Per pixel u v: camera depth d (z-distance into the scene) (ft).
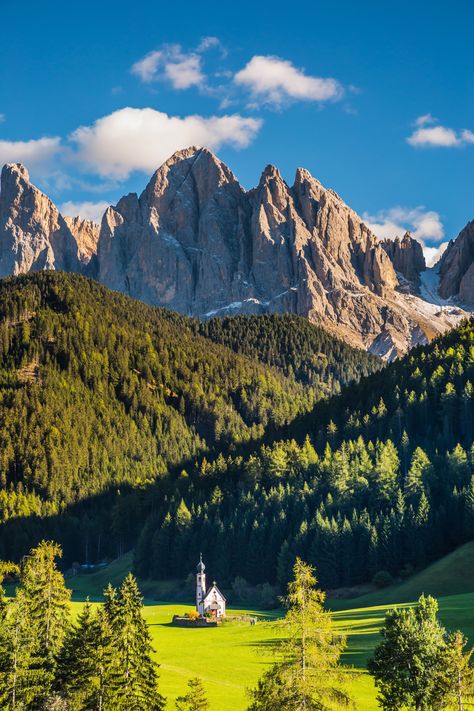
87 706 229.25
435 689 207.10
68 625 286.05
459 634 212.64
